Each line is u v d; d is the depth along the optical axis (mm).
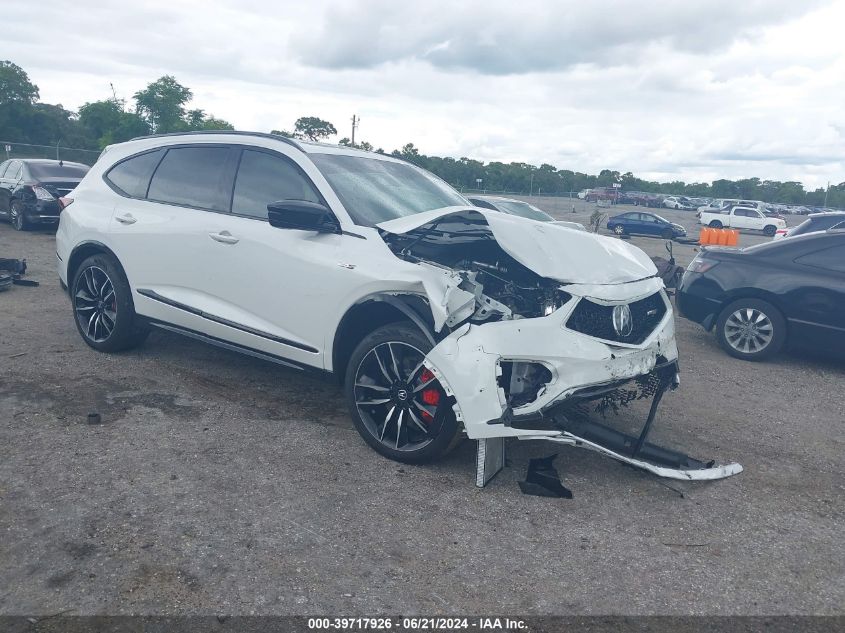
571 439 3465
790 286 6906
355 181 4527
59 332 6078
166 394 4711
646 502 3656
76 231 5441
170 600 2557
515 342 3496
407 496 3504
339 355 4105
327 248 4098
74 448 3771
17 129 60875
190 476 3553
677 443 4617
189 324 4824
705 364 6914
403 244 4102
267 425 4305
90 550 2836
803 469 4309
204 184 4879
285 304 4270
